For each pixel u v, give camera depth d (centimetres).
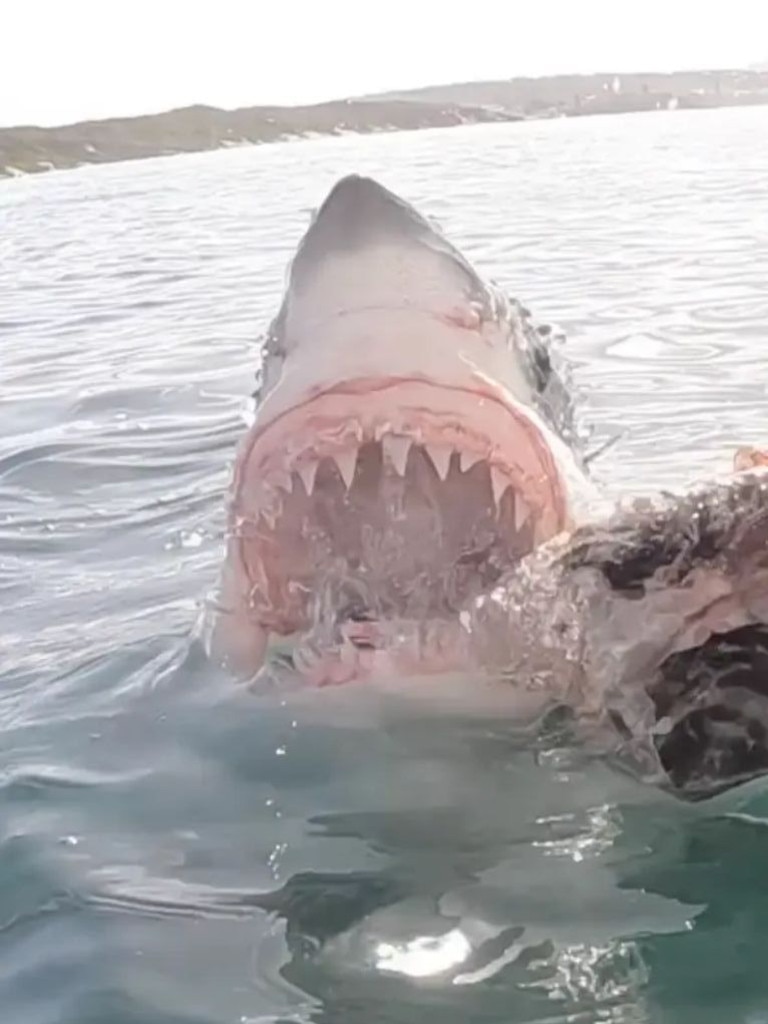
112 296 740
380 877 157
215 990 139
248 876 160
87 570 287
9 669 234
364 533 199
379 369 183
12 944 153
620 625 169
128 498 338
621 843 159
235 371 489
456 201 1129
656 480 309
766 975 134
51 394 472
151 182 1762
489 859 158
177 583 271
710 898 147
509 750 179
